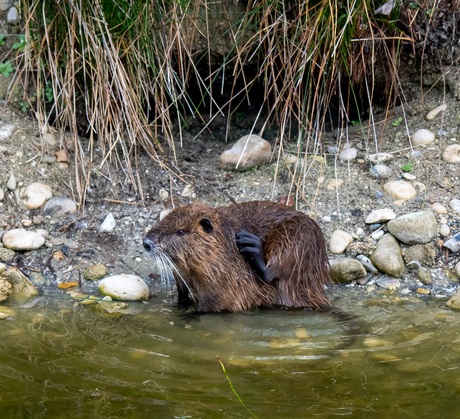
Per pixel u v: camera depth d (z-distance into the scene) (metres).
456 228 8.10
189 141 9.90
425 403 5.20
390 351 6.13
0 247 7.95
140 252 8.13
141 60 9.05
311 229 7.46
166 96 9.66
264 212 7.72
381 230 8.18
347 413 5.05
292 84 8.80
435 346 6.21
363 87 9.82
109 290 7.45
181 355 6.07
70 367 5.80
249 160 9.06
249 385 5.49
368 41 9.27
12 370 5.73
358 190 8.65
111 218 8.36
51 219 8.35
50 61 8.78
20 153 8.84
